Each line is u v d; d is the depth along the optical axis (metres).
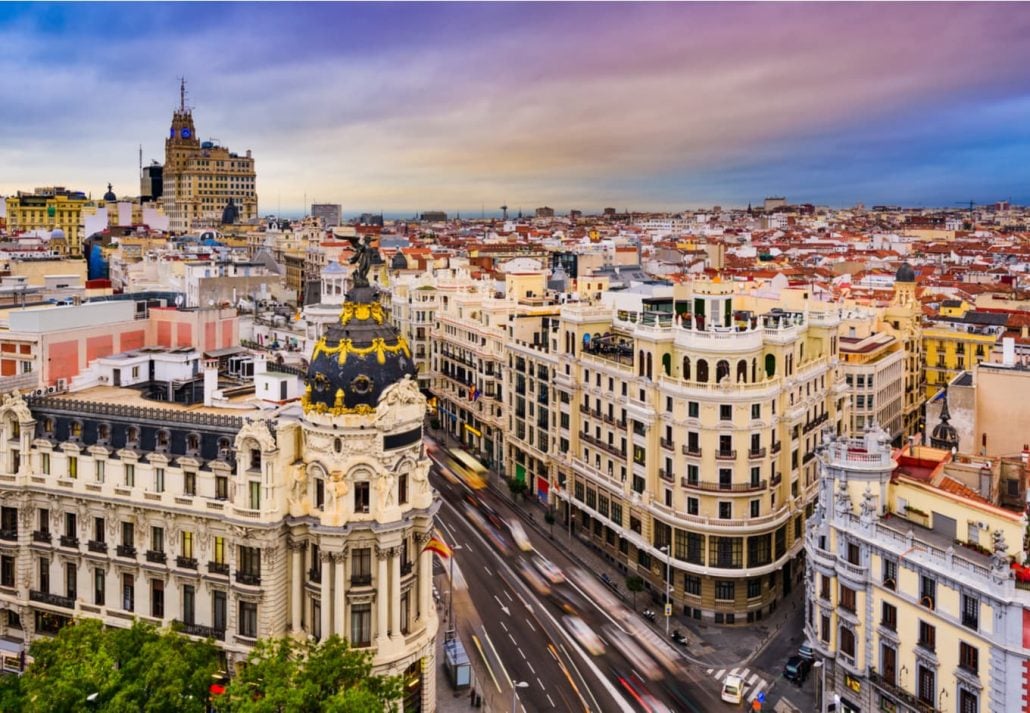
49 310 142.38
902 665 96.00
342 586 98.81
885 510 103.50
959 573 89.81
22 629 112.56
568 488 168.62
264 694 84.12
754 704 111.12
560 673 119.31
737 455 134.75
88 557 108.44
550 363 174.62
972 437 132.12
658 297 182.50
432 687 107.31
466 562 154.00
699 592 137.62
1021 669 84.19
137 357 137.38
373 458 99.88
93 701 81.12
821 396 153.38
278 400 123.06
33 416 113.12
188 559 103.50
